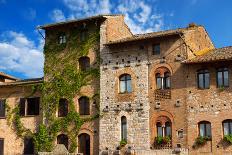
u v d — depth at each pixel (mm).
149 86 41562
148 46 42375
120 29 47469
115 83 43094
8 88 49906
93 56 44875
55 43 47344
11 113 49000
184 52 40625
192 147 38781
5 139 48656
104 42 44562
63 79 45906
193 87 39812
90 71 44656
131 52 43000
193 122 39219
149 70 41906
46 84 46719
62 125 44844
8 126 48875
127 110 41969
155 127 40625
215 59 38125
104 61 44156
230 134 37656
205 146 38375
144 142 40562
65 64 46188
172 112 40125
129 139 41250
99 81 44031
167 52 41375
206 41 47656
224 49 42281
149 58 42125
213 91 38969
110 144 41969
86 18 44875
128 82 42750
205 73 39812
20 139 47781
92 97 44031
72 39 46406
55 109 45625
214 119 38469
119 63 43375
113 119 42438
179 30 41469
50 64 47031
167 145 39688
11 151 48031
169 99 40500
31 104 48219
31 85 48344
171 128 40000
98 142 42781
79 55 45562
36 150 45906
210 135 38562
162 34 41094
